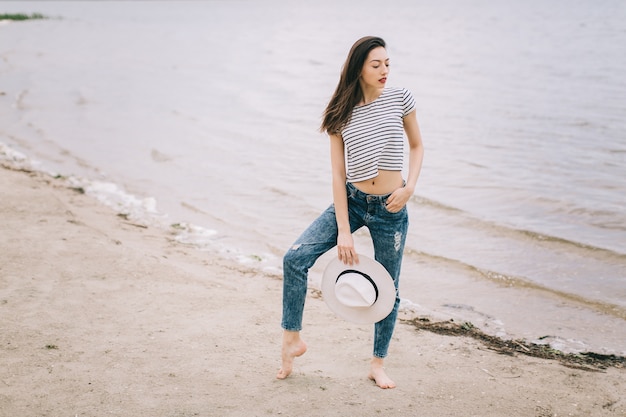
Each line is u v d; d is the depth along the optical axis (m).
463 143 13.38
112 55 31.41
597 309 6.06
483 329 5.56
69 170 11.09
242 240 7.92
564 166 11.35
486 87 21.53
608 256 7.38
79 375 3.75
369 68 3.27
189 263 6.67
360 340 4.71
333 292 3.58
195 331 4.54
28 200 7.69
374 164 3.35
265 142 13.52
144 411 3.39
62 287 5.18
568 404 3.79
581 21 46.28
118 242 6.54
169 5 95.06
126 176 10.80
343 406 3.55
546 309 6.06
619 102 17.66
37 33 43.31
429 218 8.75
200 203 9.41
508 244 7.80
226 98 19.62
